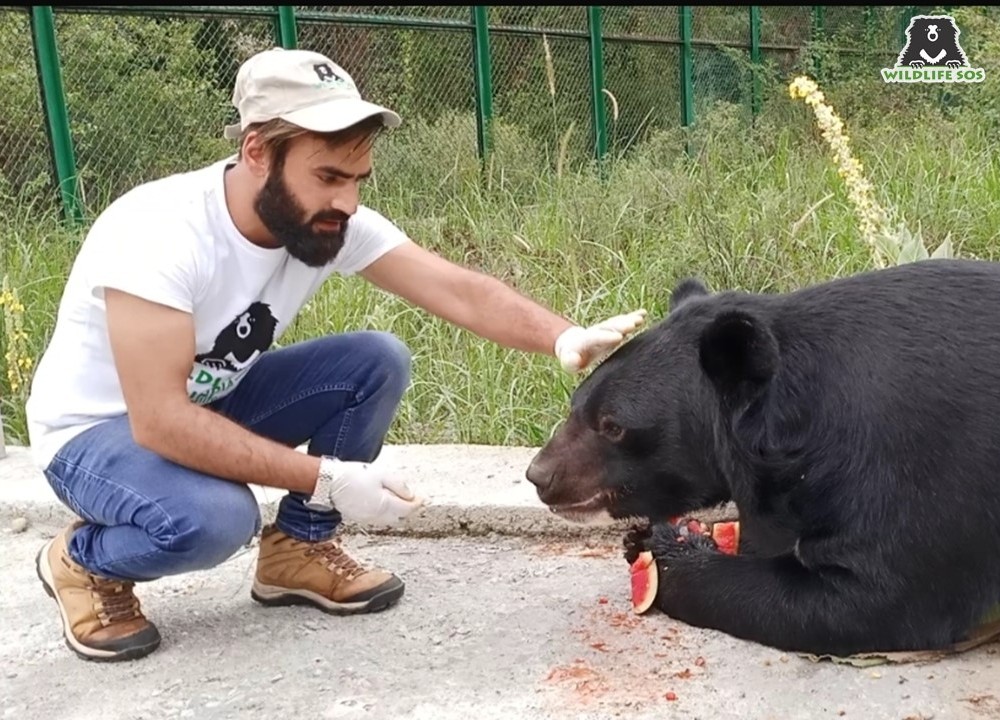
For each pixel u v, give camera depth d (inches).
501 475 182.9
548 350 141.6
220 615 146.0
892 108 592.7
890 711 113.6
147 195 123.1
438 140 428.5
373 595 143.1
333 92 117.2
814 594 124.0
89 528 133.0
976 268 128.3
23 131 354.3
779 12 690.2
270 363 145.6
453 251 330.3
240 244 124.2
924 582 119.6
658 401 132.3
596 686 122.1
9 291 239.3
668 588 137.3
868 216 213.2
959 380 119.4
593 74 522.9
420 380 233.0
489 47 470.6
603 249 299.0
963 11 611.2
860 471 120.0
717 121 503.5
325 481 121.8
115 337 117.6
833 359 123.6
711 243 278.7
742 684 120.8
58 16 357.4
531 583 152.5
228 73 402.6
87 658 134.2
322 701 122.1
